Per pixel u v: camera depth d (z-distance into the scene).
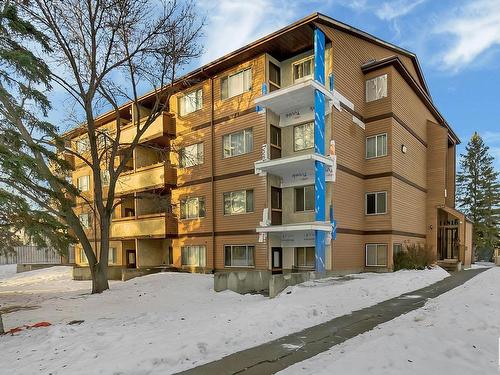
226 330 7.30
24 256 36.50
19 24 11.89
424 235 23.53
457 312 7.73
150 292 15.12
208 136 20.56
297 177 18.27
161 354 5.80
